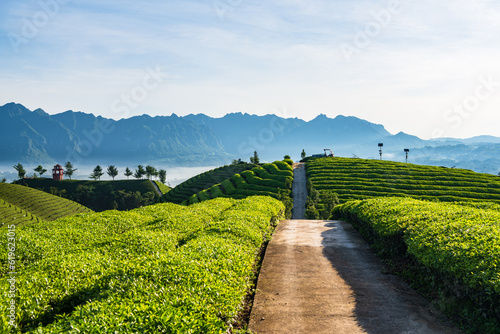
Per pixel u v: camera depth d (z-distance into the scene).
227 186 102.88
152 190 188.25
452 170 98.81
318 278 13.48
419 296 11.41
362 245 19.30
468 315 9.08
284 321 9.67
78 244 14.36
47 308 7.98
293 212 72.00
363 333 8.89
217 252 11.09
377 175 95.12
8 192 154.12
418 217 15.53
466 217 14.23
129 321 6.00
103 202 177.12
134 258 10.94
